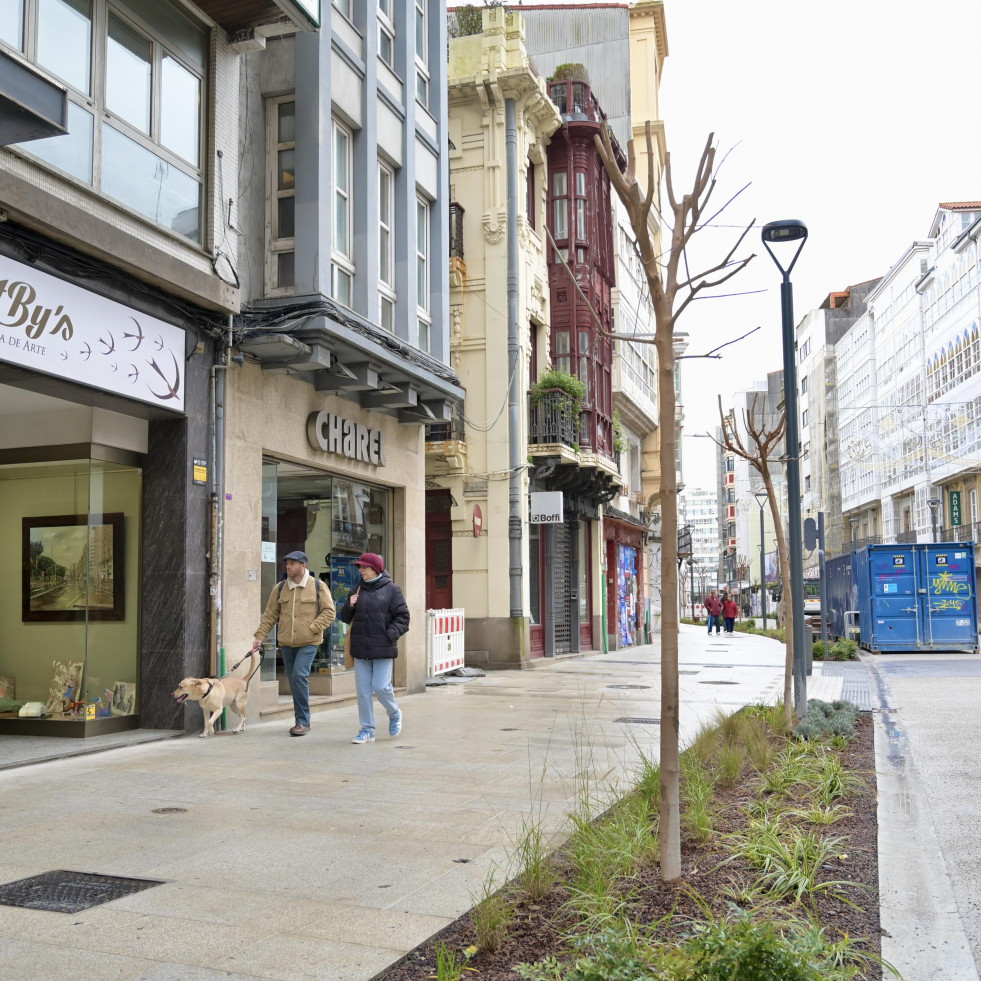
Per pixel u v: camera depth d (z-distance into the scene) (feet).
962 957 12.85
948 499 193.57
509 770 26.84
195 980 12.07
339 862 17.40
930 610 83.05
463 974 12.12
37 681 33.60
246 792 23.79
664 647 15.67
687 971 10.53
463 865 17.19
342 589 46.88
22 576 34.14
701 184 15.97
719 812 20.10
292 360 38.42
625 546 109.29
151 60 32.89
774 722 32.73
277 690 40.42
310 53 40.11
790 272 37.86
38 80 22.76
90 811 21.70
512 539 69.21
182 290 33.01
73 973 12.28
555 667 72.13
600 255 88.48
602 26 117.91
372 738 32.65
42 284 27.73
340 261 43.06
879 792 23.94
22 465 34.14
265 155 40.81
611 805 20.95
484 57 71.87
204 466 35.12
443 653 59.41
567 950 12.82
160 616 34.30
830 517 288.71
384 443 49.29
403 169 49.16
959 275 184.85
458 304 71.46
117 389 30.78
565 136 82.84
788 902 14.66
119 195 31.09
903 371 220.64
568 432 74.90
